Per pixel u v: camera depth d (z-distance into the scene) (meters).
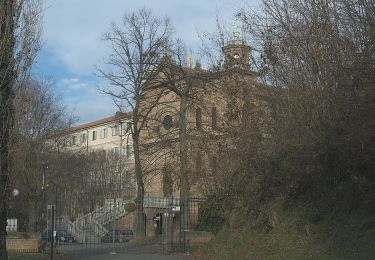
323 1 12.08
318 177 14.23
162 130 37.47
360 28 11.04
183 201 24.30
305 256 12.72
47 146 47.41
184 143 24.33
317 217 13.97
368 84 10.77
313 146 12.87
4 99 14.36
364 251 10.95
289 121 13.90
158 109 39.41
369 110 10.86
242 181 17.81
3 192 14.27
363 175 12.64
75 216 69.31
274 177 16.56
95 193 73.38
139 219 35.25
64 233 41.78
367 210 12.30
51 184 51.59
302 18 13.22
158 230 36.50
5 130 14.40
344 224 12.61
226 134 18.33
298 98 13.32
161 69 32.38
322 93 12.23
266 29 14.69
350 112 11.46
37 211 42.56
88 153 79.25
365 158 11.86
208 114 21.38
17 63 14.95
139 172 38.34
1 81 14.29
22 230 47.09
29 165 36.88
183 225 24.25
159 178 39.50
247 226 17.58
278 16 14.01
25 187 40.41
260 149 16.28
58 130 49.22
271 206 16.59
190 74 27.73
